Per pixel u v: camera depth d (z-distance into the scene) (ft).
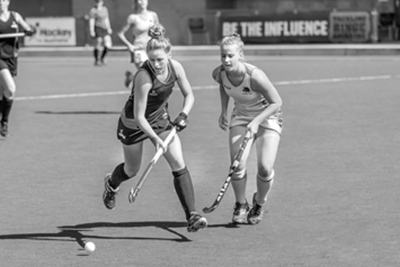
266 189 81.61
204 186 100.89
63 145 133.49
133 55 161.99
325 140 130.93
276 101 79.20
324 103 177.17
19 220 86.22
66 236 79.87
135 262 71.00
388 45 349.82
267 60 320.29
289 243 75.82
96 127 152.87
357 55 341.82
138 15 160.25
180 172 78.54
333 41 365.20
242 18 380.58
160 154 75.77
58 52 395.75
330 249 73.51
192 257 72.08
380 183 99.86
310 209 88.12
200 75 259.39
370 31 360.69
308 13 367.86
